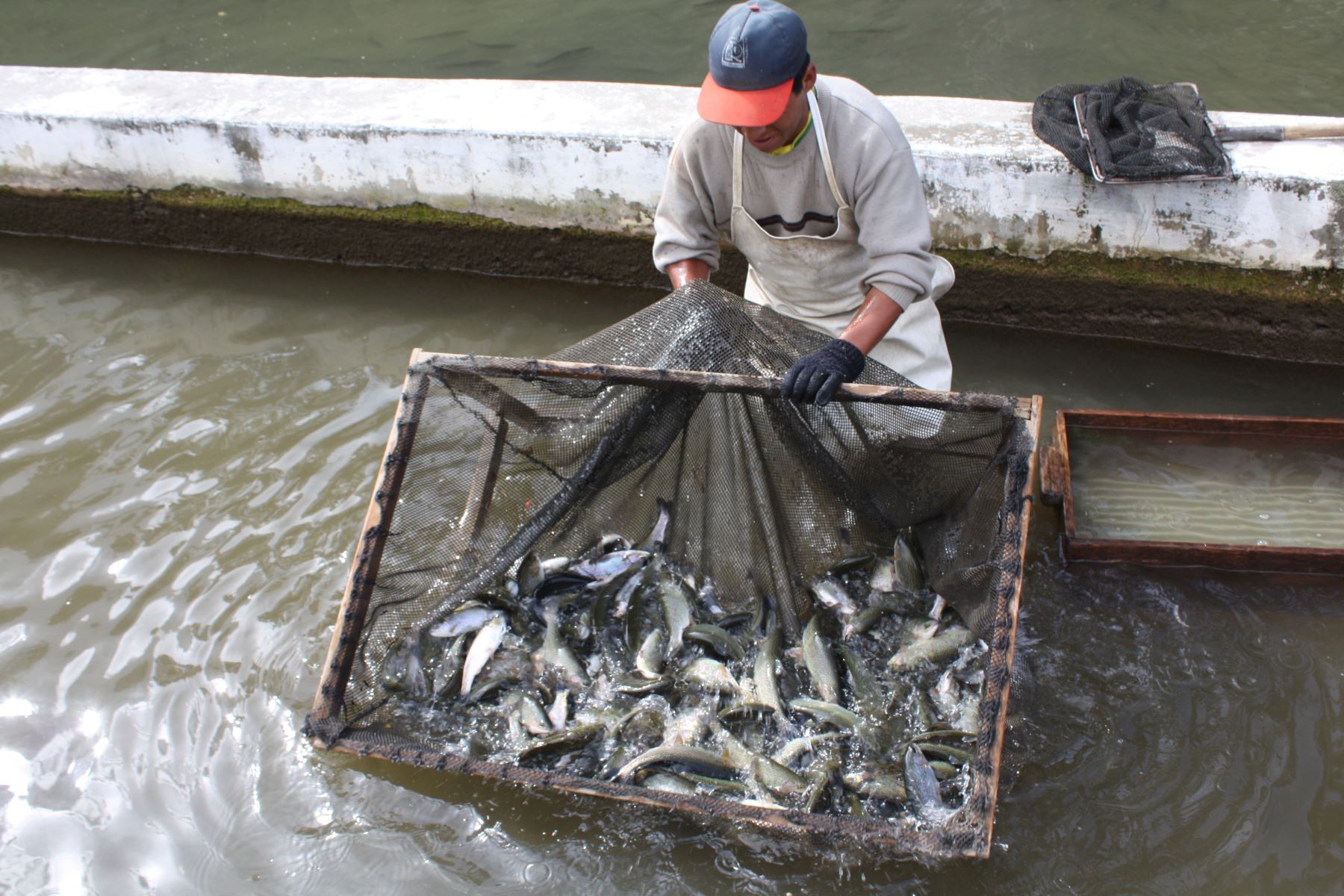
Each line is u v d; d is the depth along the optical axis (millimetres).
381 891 2650
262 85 4996
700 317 2979
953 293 4504
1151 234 4109
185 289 5008
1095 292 4332
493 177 4656
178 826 2799
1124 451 3777
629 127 4453
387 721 2805
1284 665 3104
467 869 2688
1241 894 2580
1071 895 2590
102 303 4906
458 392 2904
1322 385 4199
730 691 2982
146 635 3291
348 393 4312
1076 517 3539
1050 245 4246
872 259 2873
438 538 2941
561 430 3004
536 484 3070
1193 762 2863
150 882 2678
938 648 2996
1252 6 6812
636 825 2744
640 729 2875
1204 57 6309
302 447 4008
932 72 6395
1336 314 4121
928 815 2605
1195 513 3533
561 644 3066
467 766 2574
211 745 2990
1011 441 2676
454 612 3035
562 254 4863
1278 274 4074
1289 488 3605
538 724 2883
